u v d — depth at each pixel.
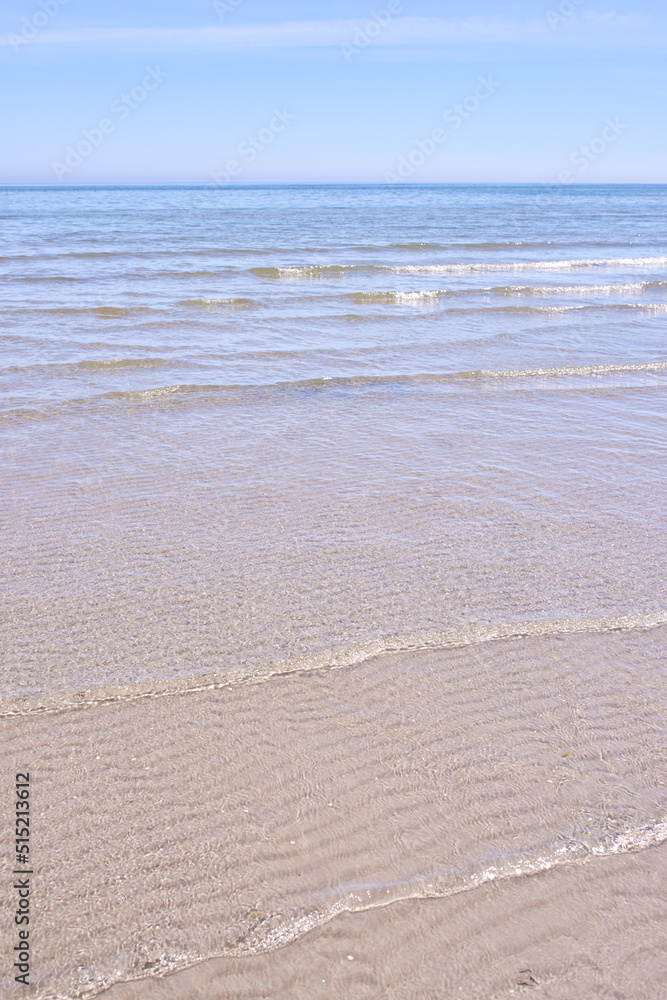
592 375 9.76
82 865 2.48
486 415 7.99
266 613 4.03
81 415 7.57
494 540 5.00
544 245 27.55
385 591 4.29
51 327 11.38
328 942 2.27
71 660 3.56
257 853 2.56
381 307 14.04
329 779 2.89
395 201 71.56
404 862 2.55
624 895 2.46
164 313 12.73
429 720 3.23
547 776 2.94
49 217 38.22
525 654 3.72
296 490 5.83
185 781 2.86
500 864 2.55
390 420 7.75
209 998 2.10
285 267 18.50
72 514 5.27
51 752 2.98
